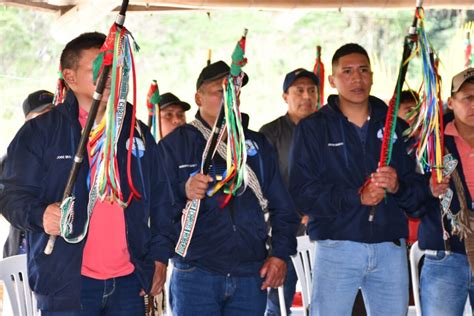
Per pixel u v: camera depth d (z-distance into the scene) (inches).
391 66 586.6
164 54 597.9
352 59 183.9
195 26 605.3
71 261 141.3
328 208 177.6
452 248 187.0
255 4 282.2
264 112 590.2
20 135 144.4
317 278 181.6
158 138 241.3
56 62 582.9
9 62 573.9
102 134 144.0
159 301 163.5
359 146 182.7
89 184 143.8
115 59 139.3
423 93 182.2
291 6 284.5
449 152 189.2
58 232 138.0
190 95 592.7
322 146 182.2
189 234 168.2
